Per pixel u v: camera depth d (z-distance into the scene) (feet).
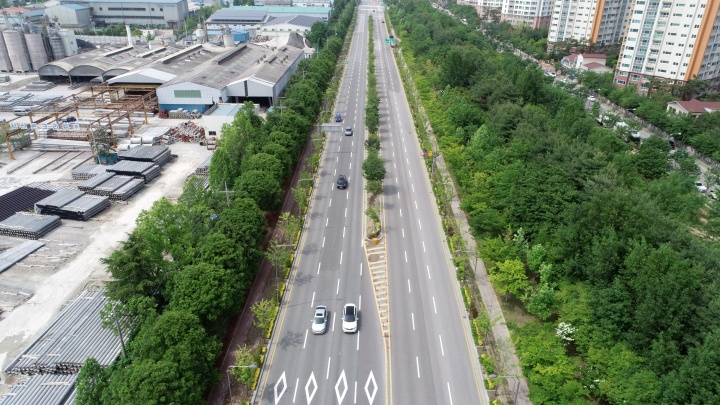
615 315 169.58
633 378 146.92
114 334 183.42
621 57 592.19
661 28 543.39
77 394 148.66
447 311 210.59
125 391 133.59
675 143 431.43
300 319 205.05
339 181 324.39
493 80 452.76
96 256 245.45
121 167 332.60
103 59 617.21
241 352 172.55
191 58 624.59
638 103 494.18
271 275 232.94
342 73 649.61
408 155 383.86
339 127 363.35
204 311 169.58
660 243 198.80
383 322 203.41
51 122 442.91
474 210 257.75
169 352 145.38
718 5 497.87
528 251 218.18
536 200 237.45
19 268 233.35
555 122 378.32
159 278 187.11
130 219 281.33
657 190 273.75
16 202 287.89
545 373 152.97
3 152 375.66
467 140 370.73
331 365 181.16
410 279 231.91
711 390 134.10
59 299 213.25
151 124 452.76
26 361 174.40
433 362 182.91
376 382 173.78
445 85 505.25
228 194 245.04
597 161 268.21
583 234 202.08
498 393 168.96
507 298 215.92
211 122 405.59
